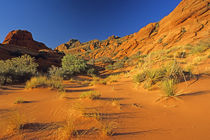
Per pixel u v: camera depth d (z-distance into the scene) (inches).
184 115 87.1
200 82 165.5
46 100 161.2
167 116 89.4
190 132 64.9
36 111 114.3
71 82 428.1
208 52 434.3
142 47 2161.7
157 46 1696.6
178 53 512.1
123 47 2792.8
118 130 73.6
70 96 182.7
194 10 1603.1
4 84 339.6
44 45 2559.1
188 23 1606.8
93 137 65.7
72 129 71.1
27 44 2213.3
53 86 267.1
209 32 1090.1
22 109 121.0
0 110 117.6
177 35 1507.1
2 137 66.7
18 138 65.4
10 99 170.6
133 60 1282.0
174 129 70.1
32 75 468.1
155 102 126.6
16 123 78.5
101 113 102.4
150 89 187.9
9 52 1098.1
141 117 92.4
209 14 1461.6
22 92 227.8
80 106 123.1
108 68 1274.6
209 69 232.1
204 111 87.0
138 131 71.7
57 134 69.1
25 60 605.9
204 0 1574.8
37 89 243.0
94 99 152.3
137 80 235.3
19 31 2272.4
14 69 422.0
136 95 171.2
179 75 209.3
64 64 759.7
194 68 259.4
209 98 108.5
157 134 66.7
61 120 90.4
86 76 699.4
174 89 135.3
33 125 82.1
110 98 159.9
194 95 123.2
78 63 765.3
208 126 67.9
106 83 347.6
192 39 1172.5
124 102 138.3
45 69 909.8
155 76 208.8
